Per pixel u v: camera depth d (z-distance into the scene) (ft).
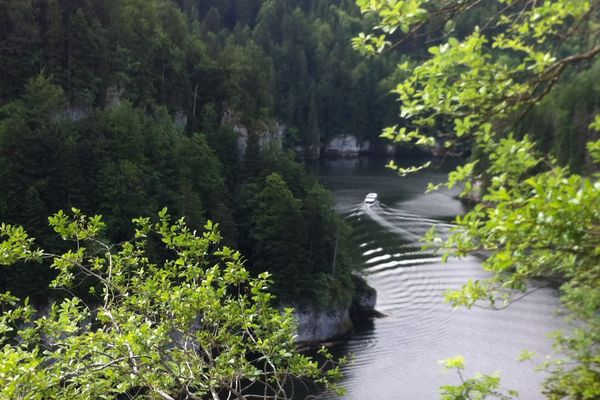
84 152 164.66
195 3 541.75
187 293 27.55
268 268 160.76
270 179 174.29
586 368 22.07
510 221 14.47
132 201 160.45
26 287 122.42
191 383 26.35
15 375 21.43
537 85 17.25
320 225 164.45
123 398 50.06
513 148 17.84
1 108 181.27
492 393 19.81
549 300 157.38
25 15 210.38
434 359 132.87
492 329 146.10
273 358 28.84
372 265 196.95
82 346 25.07
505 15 18.80
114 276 29.86
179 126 257.55
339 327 152.56
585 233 14.14
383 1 16.97
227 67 289.53
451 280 182.09
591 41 17.51
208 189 188.24
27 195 134.41
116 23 247.29
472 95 17.16
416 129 17.94
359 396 114.83
